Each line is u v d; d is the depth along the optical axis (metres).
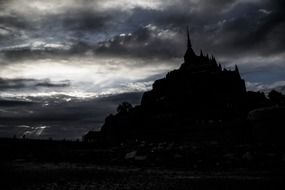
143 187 30.33
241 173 42.25
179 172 46.12
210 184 31.78
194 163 57.59
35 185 32.97
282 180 33.66
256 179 35.16
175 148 71.88
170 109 158.00
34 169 52.34
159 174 43.75
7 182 35.41
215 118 135.25
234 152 61.75
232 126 95.00
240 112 140.62
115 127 157.75
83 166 60.12
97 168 54.81
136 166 58.66
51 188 30.41
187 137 100.88
